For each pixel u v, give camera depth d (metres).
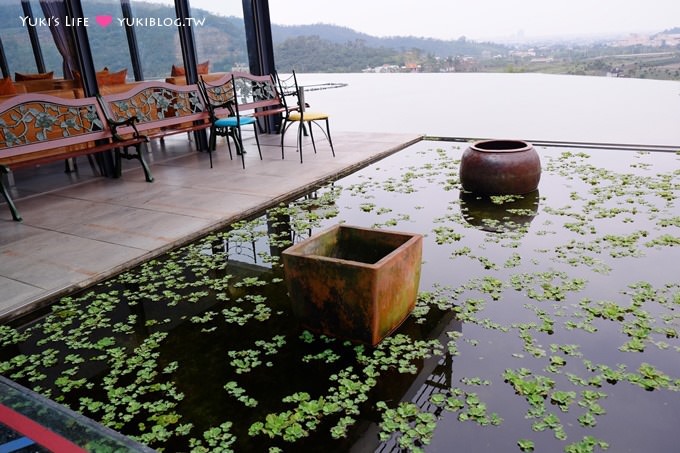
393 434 1.84
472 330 2.50
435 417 1.92
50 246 3.81
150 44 9.03
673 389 2.00
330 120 9.59
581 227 3.77
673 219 3.80
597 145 6.34
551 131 7.46
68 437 1.43
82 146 6.36
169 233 3.96
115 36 9.38
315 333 2.58
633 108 9.02
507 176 4.54
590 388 2.03
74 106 5.25
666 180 4.79
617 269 3.06
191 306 2.93
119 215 4.48
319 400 2.03
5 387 1.72
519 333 2.46
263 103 7.46
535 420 1.87
